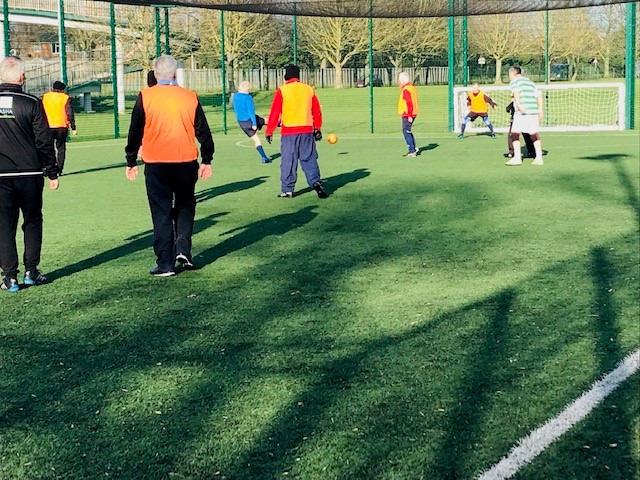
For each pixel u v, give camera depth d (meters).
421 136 26.19
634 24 26.23
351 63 69.25
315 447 3.65
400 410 4.06
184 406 4.18
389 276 7.01
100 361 4.92
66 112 15.80
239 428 3.88
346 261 7.65
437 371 4.62
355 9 13.58
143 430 3.88
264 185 13.88
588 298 6.14
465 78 28.52
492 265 7.34
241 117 18.02
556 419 3.90
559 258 7.57
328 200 11.84
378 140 24.72
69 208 11.50
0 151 6.60
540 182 13.17
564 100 35.59
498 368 4.65
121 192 13.29
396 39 62.06
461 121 27.81
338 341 5.21
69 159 19.77
